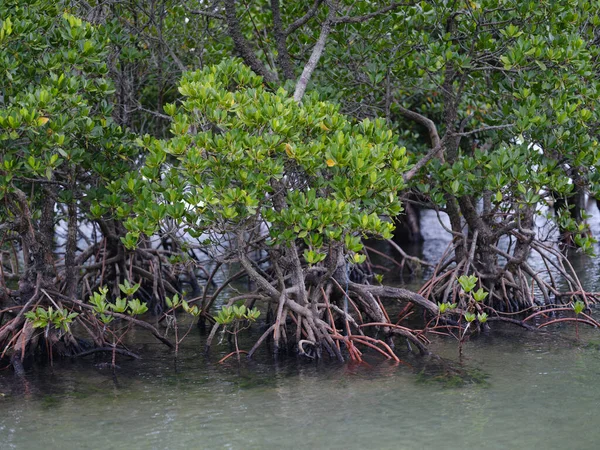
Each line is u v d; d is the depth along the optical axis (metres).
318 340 10.25
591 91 10.52
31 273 10.86
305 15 12.20
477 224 12.55
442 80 11.12
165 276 15.11
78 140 9.98
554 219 11.37
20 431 7.57
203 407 8.22
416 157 12.76
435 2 11.12
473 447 6.91
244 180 8.67
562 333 11.38
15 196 10.33
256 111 8.92
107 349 10.59
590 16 11.59
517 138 10.85
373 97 12.98
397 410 7.95
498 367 9.55
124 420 7.85
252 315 10.05
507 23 11.11
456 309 11.02
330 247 9.94
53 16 10.38
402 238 23.55
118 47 12.98
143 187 9.36
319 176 9.60
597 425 7.39
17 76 9.47
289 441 7.14
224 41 14.36
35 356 10.62
